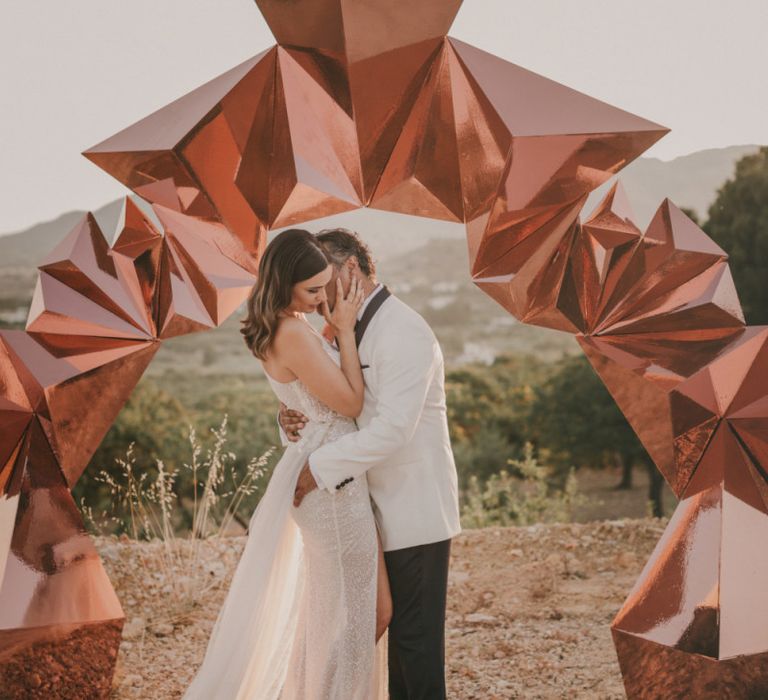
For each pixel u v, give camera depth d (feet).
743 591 7.91
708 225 51.01
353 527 7.93
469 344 180.55
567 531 15.83
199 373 144.56
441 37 7.79
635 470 99.45
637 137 7.75
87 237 8.26
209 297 8.44
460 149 8.18
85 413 8.36
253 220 8.46
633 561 14.34
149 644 11.50
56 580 8.11
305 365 7.79
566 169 7.88
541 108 7.79
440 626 8.16
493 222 8.21
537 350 168.25
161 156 7.80
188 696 8.34
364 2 7.40
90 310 8.22
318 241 7.84
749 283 48.39
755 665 7.88
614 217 8.39
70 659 8.14
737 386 8.22
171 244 8.32
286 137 8.14
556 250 8.38
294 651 8.65
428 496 8.02
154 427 76.02
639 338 8.54
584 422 85.97
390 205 8.62
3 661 7.81
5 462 8.18
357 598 7.97
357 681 7.99
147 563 13.99
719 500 8.14
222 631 8.45
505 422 104.22
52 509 8.25
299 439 8.39
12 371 7.98
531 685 10.06
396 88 7.95
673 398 8.32
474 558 14.78
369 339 7.88
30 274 137.08
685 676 7.98
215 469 14.80
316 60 7.80
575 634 11.53
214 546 14.82
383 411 7.61
